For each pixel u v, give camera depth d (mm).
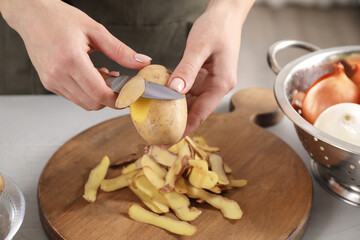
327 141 515
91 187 569
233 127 680
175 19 783
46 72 514
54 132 695
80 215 543
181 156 559
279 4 2311
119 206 556
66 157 619
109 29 776
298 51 1859
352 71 638
